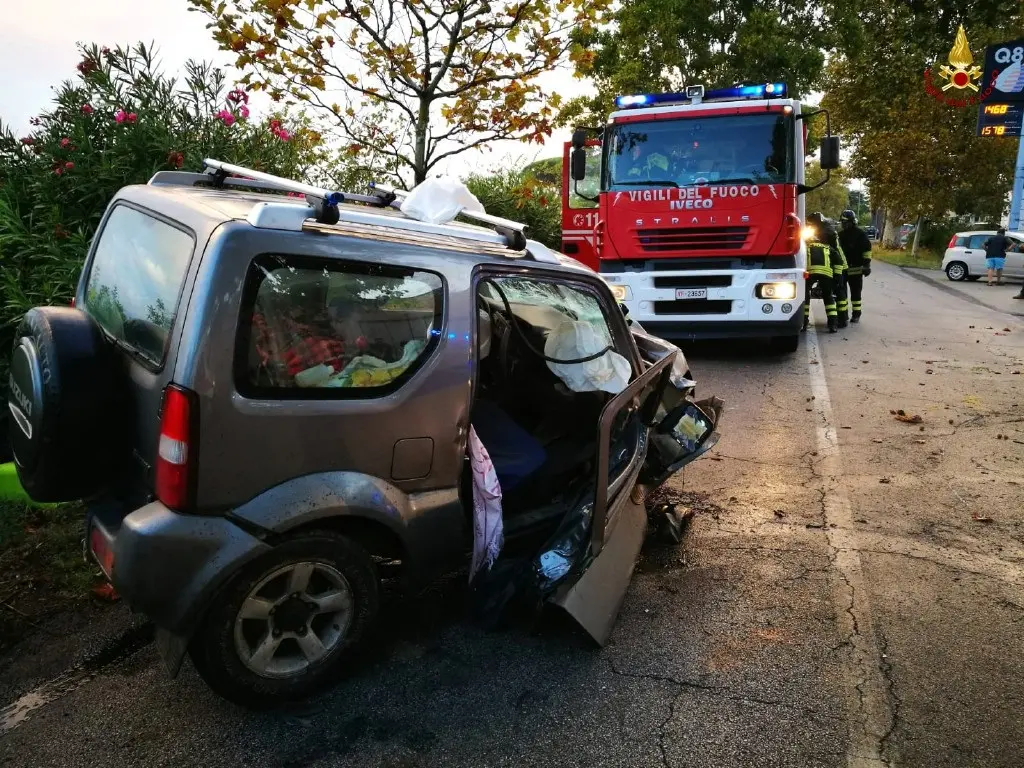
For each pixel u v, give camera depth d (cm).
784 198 827
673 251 859
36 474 261
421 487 293
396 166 736
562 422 400
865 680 303
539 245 348
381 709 280
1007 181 3425
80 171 551
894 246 4197
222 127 631
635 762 258
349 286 272
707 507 470
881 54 2909
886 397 739
